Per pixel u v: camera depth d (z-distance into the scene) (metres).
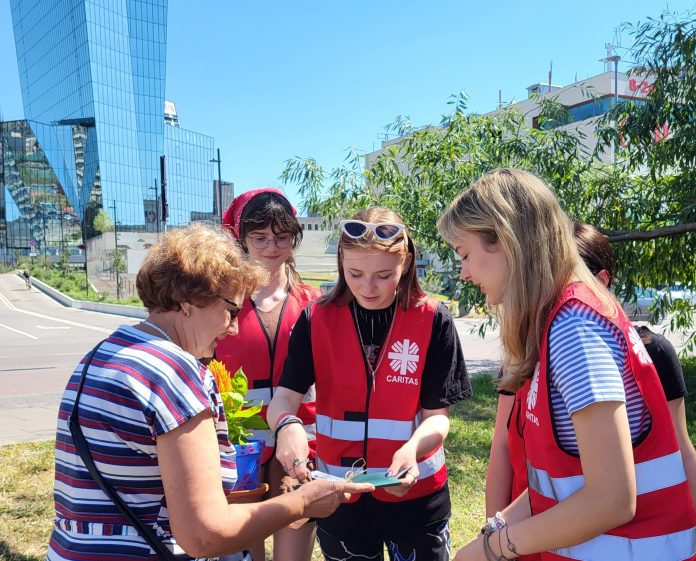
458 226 1.45
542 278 1.34
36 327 23.62
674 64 6.64
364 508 2.07
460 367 2.17
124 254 53.78
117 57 70.88
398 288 2.13
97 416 1.32
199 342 1.56
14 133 75.06
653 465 1.29
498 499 1.89
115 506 1.33
